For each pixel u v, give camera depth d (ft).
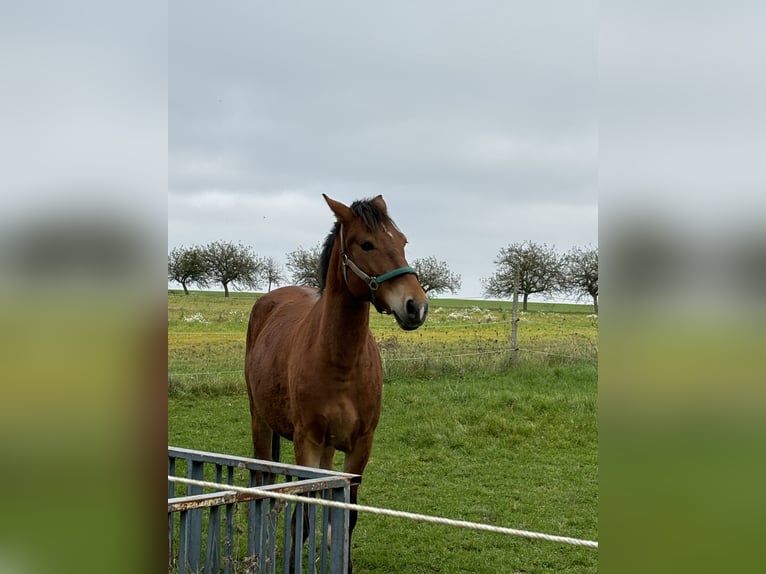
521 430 27.84
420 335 61.11
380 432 28.02
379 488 20.83
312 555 10.80
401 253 12.55
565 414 30.14
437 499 19.80
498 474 22.48
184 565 9.53
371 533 16.97
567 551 15.74
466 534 16.88
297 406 13.85
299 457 13.87
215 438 27.40
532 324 71.92
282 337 15.94
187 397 35.58
